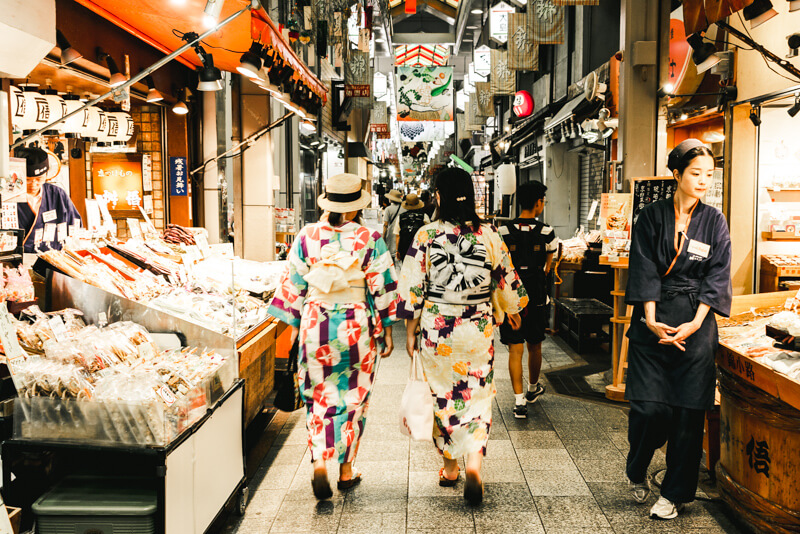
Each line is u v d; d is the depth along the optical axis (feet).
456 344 11.32
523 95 46.83
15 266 10.28
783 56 14.83
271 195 25.70
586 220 43.52
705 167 10.03
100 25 15.19
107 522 8.20
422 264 11.45
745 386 10.08
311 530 10.48
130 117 17.98
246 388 13.11
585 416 16.47
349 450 11.59
